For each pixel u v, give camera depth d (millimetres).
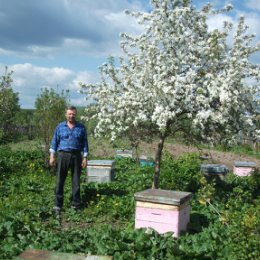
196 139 6223
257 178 8258
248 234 3951
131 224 5086
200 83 5855
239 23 6164
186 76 5695
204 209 5625
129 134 6363
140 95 5891
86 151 5973
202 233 4598
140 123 6195
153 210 4738
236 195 6766
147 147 14531
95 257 3582
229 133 5879
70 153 5805
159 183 7543
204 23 6086
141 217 4797
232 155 15484
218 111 5594
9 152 10992
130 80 6027
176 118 5973
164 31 6004
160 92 5555
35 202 6012
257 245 3744
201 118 5527
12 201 5906
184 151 14992
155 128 6344
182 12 5867
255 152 16969
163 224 4703
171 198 4629
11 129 17469
